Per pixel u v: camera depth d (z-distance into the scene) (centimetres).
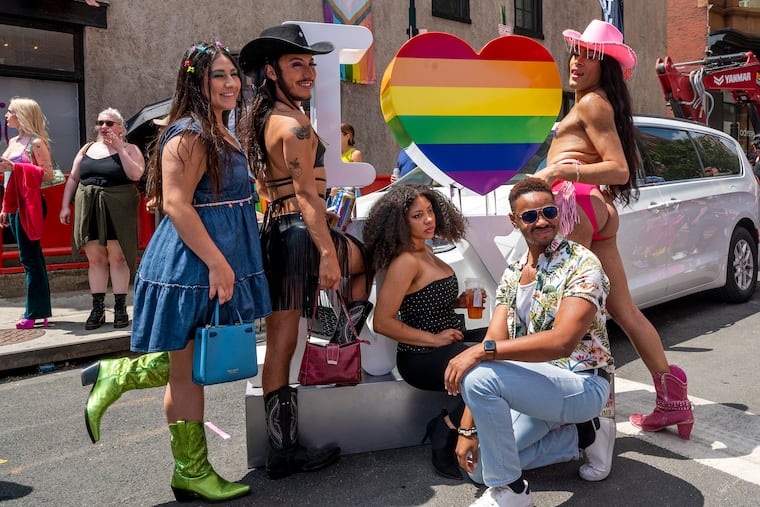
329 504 264
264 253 287
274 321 287
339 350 287
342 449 307
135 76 823
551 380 242
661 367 313
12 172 506
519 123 355
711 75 1012
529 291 262
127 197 526
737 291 603
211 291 246
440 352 287
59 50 779
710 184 569
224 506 265
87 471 306
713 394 375
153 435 350
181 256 249
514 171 359
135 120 706
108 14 798
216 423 361
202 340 245
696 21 1952
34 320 540
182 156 244
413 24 935
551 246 254
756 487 265
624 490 265
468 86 346
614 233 324
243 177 263
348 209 354
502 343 237
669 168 529
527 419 259
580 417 249
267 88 284
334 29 330
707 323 545
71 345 489
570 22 1434
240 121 292
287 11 966
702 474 277
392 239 290
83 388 437
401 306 298
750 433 318
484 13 1247
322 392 300
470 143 351
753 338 495
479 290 322
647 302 491
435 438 286
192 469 268
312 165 272
